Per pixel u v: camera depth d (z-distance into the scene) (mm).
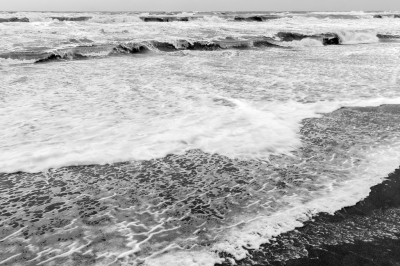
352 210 3453
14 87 8516
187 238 3020
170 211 3465
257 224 3221
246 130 5605
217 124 5875
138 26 24438
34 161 4504
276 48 18844
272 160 4625
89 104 7074
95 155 4688
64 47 14969
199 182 4070
